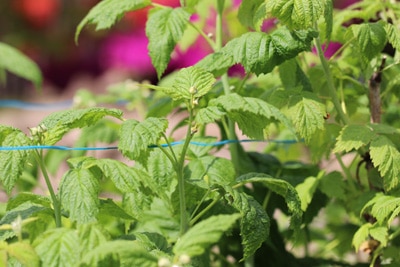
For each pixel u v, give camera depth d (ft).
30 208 5.38
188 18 5.84
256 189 6.30
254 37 5.60
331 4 5.59
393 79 6.08
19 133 5.24
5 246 4.92
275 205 6.32
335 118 6.12
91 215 5.07
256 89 6.38
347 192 6.31
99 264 4.94
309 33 5.60
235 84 6.36
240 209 5.34
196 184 5.48
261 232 5.38
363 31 5.75
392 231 6.42
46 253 4.93
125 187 5.16
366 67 5.86
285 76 5.96
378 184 5.98
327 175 6.06
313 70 6.18
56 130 5.31
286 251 6.47
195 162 5.81
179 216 5.82
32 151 5.25
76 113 5.31
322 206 6.21
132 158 5.15
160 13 5.85
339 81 6.27
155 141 5.16
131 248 4.88
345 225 6.64
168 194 5.78
